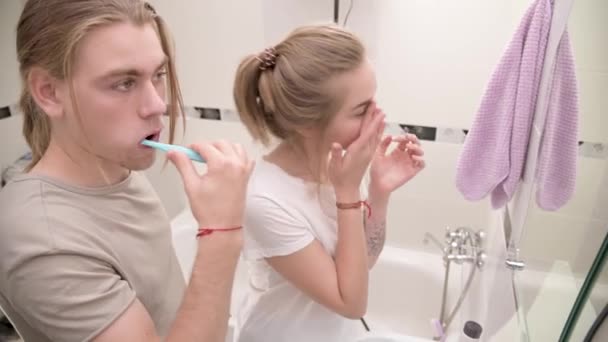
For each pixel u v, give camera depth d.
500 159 0.96
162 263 0.73
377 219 0.94
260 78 0.78
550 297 0.75
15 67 1.79
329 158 0.77
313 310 0.89
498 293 1.20
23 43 0.51
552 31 0.81
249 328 0.94
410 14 1.60
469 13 1.54
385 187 0.92
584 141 0.68
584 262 0.61
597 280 0.54
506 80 0.92
